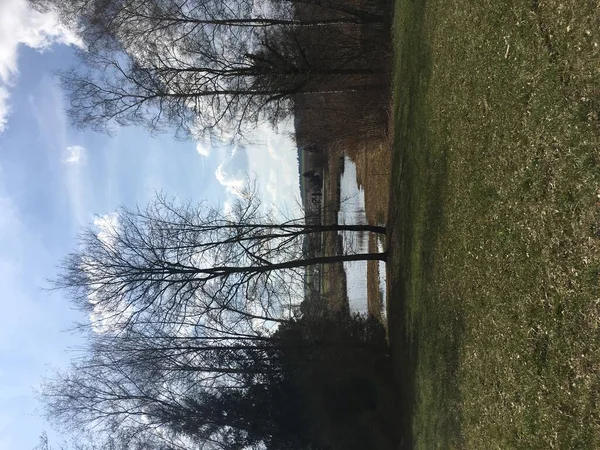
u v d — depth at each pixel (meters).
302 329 15.58
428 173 11.05
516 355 6.59
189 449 15.63
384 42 16.75
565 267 5.54
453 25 9.37
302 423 14.46
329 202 24.69
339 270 21.50
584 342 5.22
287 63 16.05
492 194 7.41
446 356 9.54
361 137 18.25
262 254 15.53
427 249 11.01
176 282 15.02
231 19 15.61
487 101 7.64
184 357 15.78
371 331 15.65
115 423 15.86
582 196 5.26
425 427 10.89
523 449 6.35
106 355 15.51
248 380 15.52
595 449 5.00
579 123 5.30
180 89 15.67
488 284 7.56
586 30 5.20
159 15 14.97
